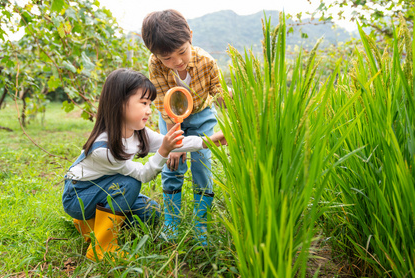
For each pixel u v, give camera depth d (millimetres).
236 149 1250
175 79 2320
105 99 2045
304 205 1043
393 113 1269
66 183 2227
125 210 2092
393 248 1255
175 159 2311
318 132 1158
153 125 5547
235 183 1289
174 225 1984
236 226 1216
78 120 12195
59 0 3494
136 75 2055
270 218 957
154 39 1996
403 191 1149
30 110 7555
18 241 2188
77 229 2311
